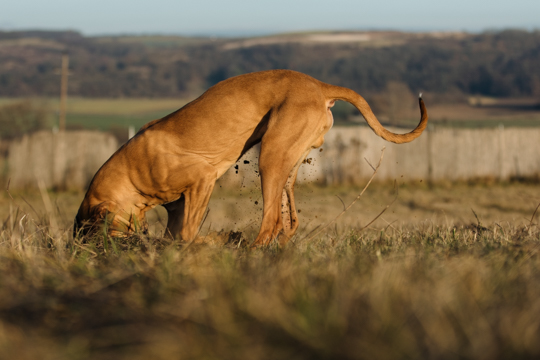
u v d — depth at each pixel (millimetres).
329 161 21938
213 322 2744
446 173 22109
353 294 2936
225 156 6207
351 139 21938
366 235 6191
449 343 2400
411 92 77000
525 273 3488
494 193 17906
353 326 2625
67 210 14625
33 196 19719
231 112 5996
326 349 2416
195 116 6039
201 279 3455
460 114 66188
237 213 12664
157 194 6195
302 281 3256
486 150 22141
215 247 4863
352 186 21562
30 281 3615
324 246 5289
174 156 6023
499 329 2518
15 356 2521
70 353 2555
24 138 22516
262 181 5844
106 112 71812
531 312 2678
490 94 76812
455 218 11781
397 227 7590
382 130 6336
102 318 2996
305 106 5879
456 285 3084
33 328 2916
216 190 18406
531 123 53844
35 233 6086
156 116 66375
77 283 3566
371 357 2352
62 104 44031
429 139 22109
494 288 3125
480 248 4512
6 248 5211
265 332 2631
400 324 2566
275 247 5238
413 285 3086
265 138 5863
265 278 3465
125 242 5434
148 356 2508
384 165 22109
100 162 22641
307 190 20234
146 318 2926
